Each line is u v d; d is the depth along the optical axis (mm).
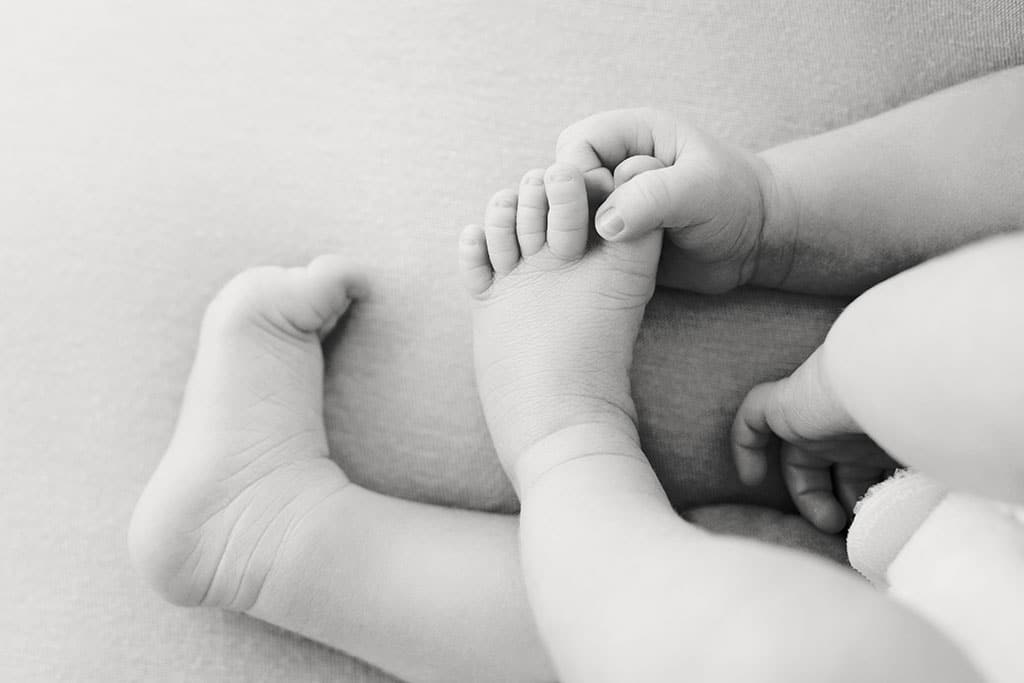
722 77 391
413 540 355
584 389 348
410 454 375
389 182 389
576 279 353
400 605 349
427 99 393
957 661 241
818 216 358
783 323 377
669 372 374
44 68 401
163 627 365
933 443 264
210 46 400
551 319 352
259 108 396
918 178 356
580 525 311
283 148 393
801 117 388
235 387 361
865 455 355
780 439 369
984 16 389
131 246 388
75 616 366
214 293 385
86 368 381
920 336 264
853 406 286
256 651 365
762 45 393
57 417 378
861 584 257
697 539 286
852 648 238
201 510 351
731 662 248
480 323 362
